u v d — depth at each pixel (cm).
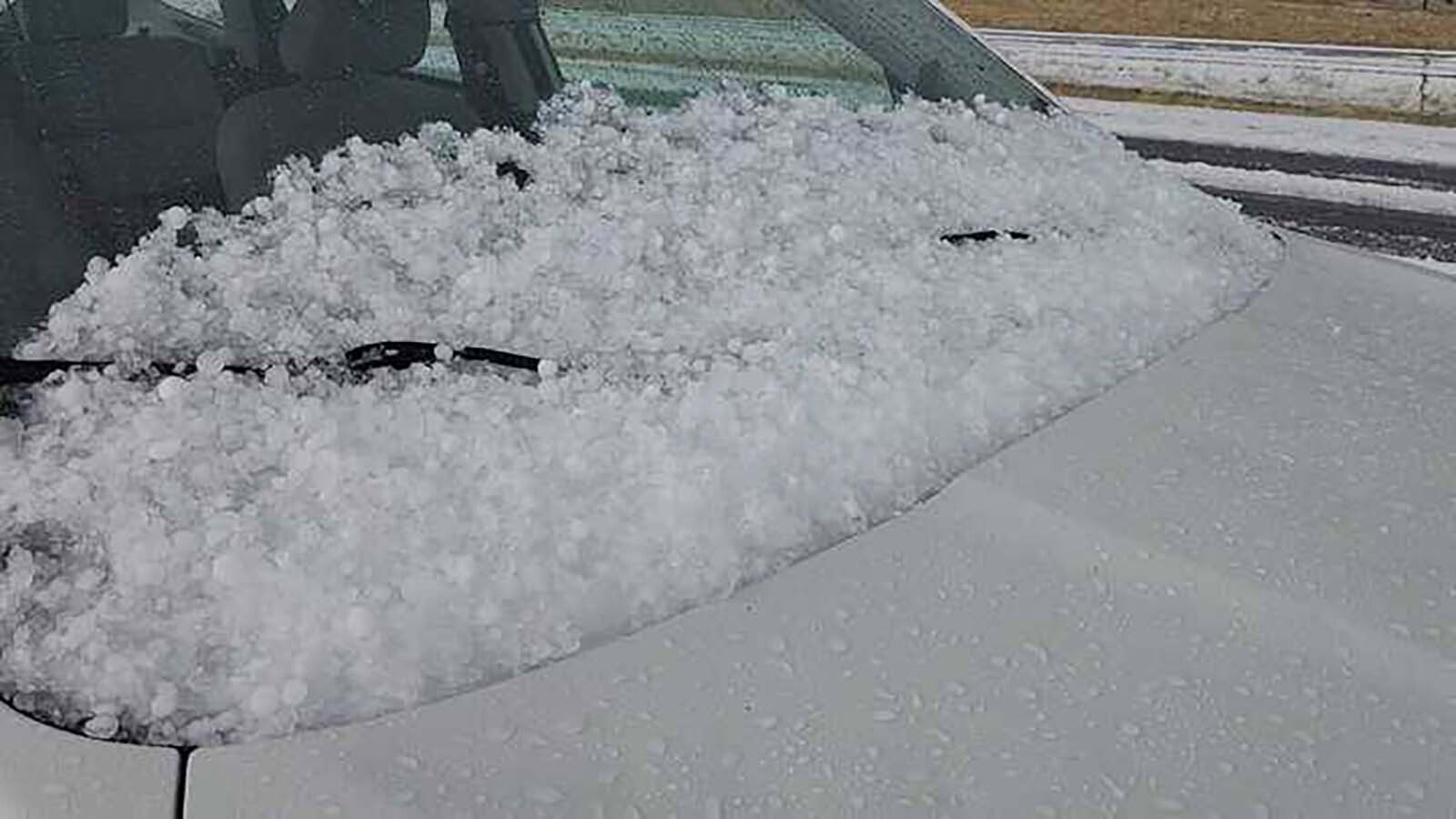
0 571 130
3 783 115
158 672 122
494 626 127
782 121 194
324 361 148
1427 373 176
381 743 117
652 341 157
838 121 198
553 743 117
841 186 186
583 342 155
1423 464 156
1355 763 116
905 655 126
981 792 113
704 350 158
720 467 142
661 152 182
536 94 186
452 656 125
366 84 176
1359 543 142
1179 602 133
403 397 145
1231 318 185
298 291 152
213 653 124
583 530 135
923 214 187
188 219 156
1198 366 172
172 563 128
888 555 138
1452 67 766
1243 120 720
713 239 171
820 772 114
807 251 174
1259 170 635
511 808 111
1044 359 168
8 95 162
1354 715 121
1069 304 178
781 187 182
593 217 169
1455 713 121
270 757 116
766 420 149
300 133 169
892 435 152
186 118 166
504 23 189
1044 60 832
